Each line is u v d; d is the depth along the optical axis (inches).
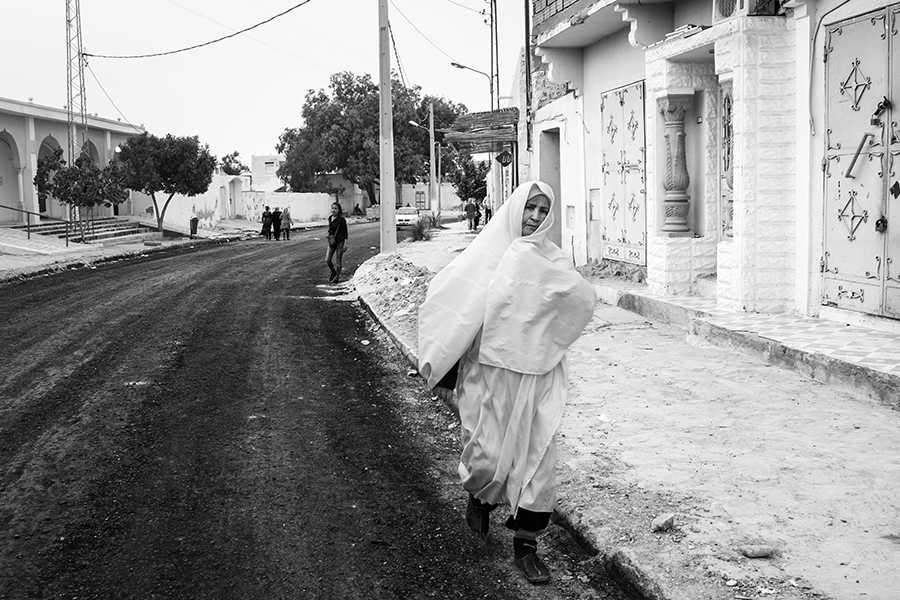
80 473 231.6
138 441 261.7
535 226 170.4
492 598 160.6
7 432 271.4
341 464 240.8
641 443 232.4
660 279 448.5
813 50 343.3
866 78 313.3
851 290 330.0
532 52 770.2
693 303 410.3
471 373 171.9
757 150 362.6
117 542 185.6
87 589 163.2
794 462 209.8
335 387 337.7
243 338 451.8
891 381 251.3
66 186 1254.3
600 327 413.1
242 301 620.4
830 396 267.7
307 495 215.2
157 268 938.1
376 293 613.9
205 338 450.6
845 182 328.2
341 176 3100.4
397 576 169.0
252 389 332.5
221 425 280.2
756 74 359.6
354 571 171.2
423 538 188.4
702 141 442.0
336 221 768.3
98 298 636.7
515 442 166.4
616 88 548.7
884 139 305.7
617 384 298.5
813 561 156.2
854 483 194.1
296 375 359.3
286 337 457.1
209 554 179.2
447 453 252.2
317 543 185.0
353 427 279.3
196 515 201.5
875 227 313.1
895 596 141.6
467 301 170.2
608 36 558.3
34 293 677.3
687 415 256.1
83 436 266.7
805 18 346.3
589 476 208.7
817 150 345.4
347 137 2800.2
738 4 367.6
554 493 168.2
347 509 205.6
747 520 176.2
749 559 158.4
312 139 2928.2
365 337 461.4
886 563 154.3
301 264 980.6
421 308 174.9
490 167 1779.0
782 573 151.9
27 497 213.5
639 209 512.7
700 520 177.8
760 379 292.2
